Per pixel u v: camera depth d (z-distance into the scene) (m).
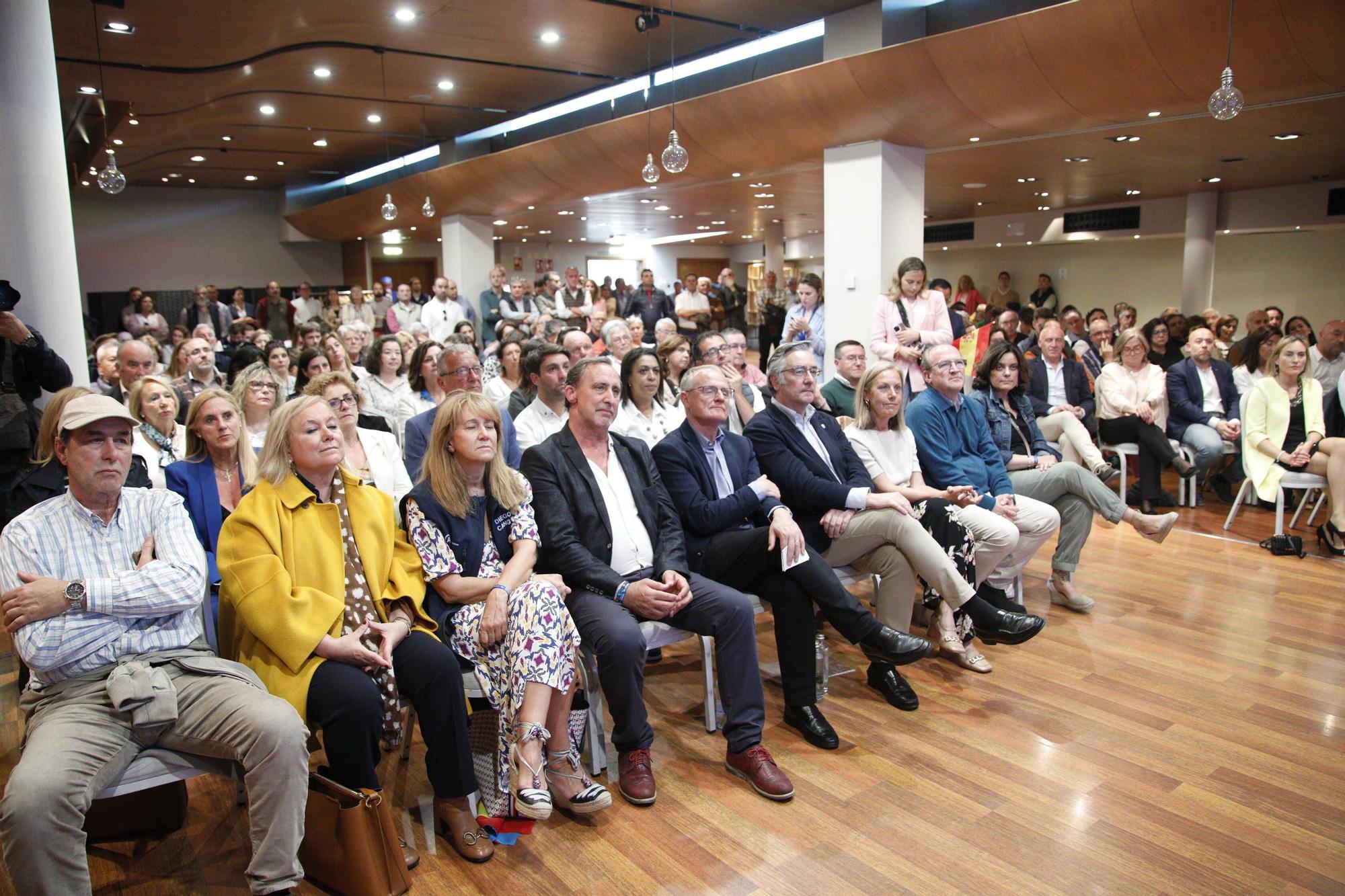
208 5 6.62
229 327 12.69
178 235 17.31
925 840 2.27
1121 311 9.08
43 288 3.64
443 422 2.50
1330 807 2.39
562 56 8.38
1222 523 5.34
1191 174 9.88
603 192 11.14
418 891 2.09
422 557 2.46
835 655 3.54
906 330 5.80
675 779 2.60
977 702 3.06
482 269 13.52
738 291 14.38
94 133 10.96
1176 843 2.24
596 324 6.83
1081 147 7.72
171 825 2.36
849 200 7.59
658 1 6.78
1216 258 12.73
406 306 11.82
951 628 3.38
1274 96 5.67
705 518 2.95
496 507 2.60
